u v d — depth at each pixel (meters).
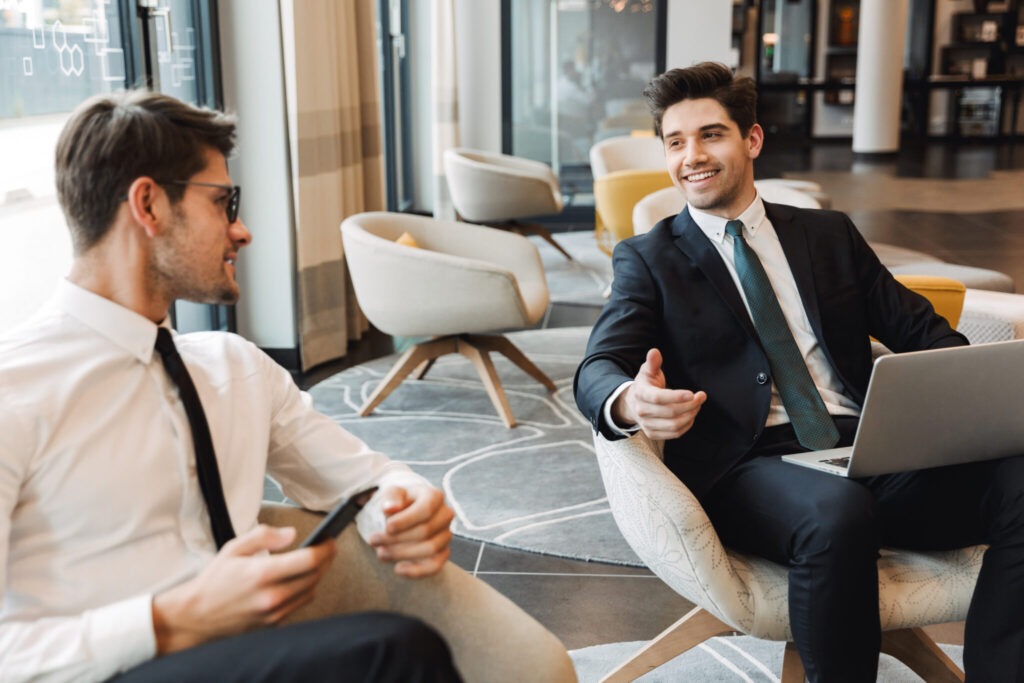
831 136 18.06
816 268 2.24
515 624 1.41
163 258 1.35
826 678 1.79
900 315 2.27
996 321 3.20
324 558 1.24
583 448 3.90
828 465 1.94
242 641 1.14
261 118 4.89
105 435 1.31
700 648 2.49
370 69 5.81
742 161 2.22
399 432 4.10
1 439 1.23
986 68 17.39
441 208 8.08
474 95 9.37
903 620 1.86
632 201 6.69
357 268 4.21
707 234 2.24
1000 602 1.80
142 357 1.34
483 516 3.27
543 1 9.23
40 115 3.10
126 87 3.85
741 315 2.14
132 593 1.30
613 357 2.05
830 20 17.52
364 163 5.93
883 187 11.84
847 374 2.20
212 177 1.38
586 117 9.44
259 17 4.79
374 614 1.17
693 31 9.20
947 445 1.83
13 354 1.29
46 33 3.16
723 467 2.07
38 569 1.27
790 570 1.83
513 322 4.11
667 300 2.17
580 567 2.94
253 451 1.47
